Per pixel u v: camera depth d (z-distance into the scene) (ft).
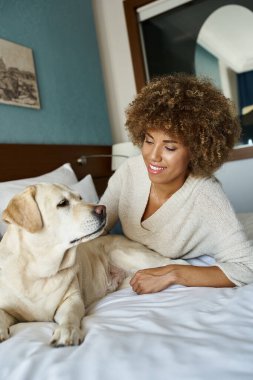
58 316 3.55
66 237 3.80
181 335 2.50
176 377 1.95
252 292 3.20
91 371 2.11
